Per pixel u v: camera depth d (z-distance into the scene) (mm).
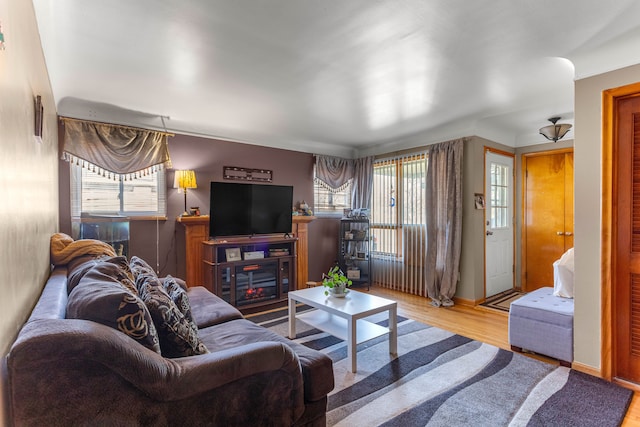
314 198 5246
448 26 1902
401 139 4828
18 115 1048
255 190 4137
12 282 922
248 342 1882
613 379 2240
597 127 2281
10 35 944
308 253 5156
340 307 2594
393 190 4992
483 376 2330
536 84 2775
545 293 3088
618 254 2240
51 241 2119
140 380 978
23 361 812
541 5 1721
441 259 4242
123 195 3598
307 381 1530
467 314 3771
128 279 1562
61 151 3139
